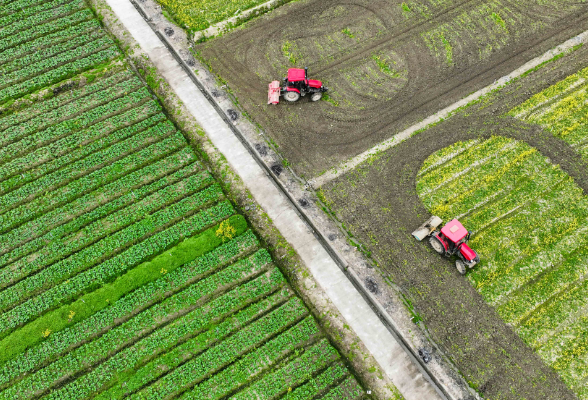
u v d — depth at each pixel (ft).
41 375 69.67
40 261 81.00
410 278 77.25
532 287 76.13
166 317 75.00
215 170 92.02
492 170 89.86
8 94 103.24
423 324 72.79
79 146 96.12
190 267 79.71
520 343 70.90
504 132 94.89
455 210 84.99
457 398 65.67
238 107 99.96
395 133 95.35
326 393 68.18
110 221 85.76
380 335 72.08
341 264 80.18
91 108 101.96
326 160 91.61
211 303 76.02
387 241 81.25
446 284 76.59
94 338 73.56
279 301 76.38
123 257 81.05
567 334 71.46
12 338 72.38
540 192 86.79
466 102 99.76
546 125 96.02
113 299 76.13
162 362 70.64
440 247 77.87
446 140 93.97
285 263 79.82
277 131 96.12
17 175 91.97
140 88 104.42
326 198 86.43
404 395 67.10
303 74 95.86
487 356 69.87
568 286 76.13
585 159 90.74
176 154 94.07
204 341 72.64
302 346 72.33
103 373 69.82
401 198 86.33
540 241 80.94
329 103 100.58
